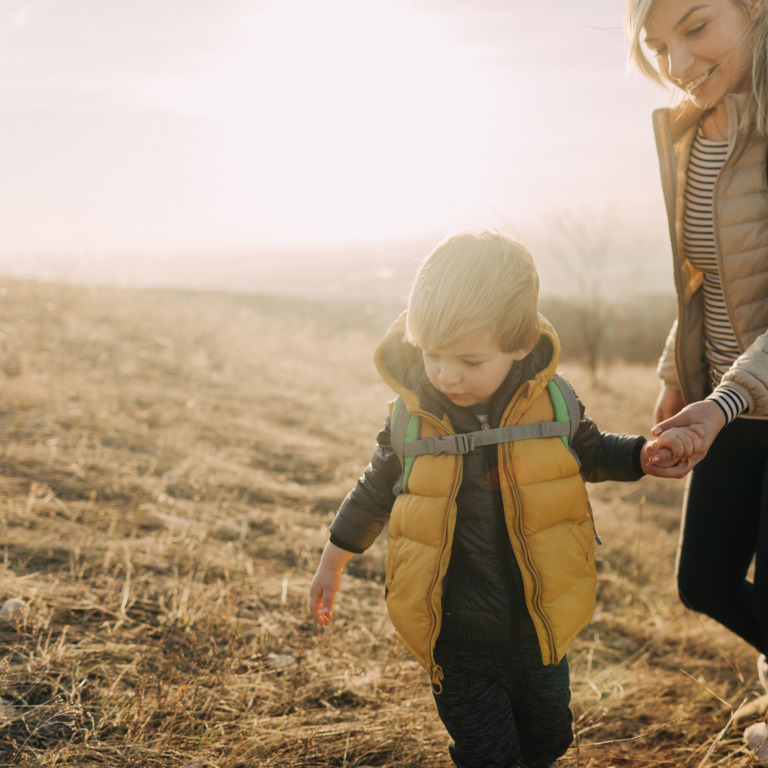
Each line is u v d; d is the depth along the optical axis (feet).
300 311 58.23
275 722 6.90
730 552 7.16
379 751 6.80
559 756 5.99
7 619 7.64
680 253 6.91
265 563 11.12
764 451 6.64
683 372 7.28
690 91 6.31
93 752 5.98
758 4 5.75
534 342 5.13
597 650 10.02
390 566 5.40
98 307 30.17
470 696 5.52
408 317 5.03
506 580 5.25
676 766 7.12
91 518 11.00
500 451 5.11
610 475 5.61
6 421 14.71
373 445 20.76
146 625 8.14
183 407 19.62
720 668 9.54
